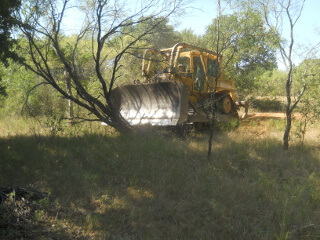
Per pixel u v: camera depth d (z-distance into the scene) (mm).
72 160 7207
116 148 8047
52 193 5570
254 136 10195
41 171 6508
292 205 4988
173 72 9820
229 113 12578
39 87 13820
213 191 5500
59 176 6273
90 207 5188
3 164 6785
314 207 5105
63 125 10820
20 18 8438
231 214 4848
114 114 10086
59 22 9023
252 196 5371
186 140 9461
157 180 6117
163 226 4602
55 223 4684
